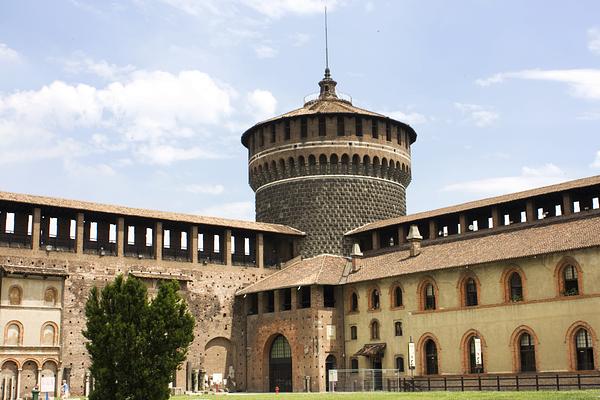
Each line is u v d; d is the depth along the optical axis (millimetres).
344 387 86688
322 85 113375
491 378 75688
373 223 100562
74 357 83875
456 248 84750
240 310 97625
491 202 85250
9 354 78188
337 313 92188
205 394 85000
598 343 69000
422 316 83625
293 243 103875
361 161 104375
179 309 51750
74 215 88938
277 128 106938
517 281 76500
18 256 82250
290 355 92938
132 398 48781
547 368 72188
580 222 76188
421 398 58594
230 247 97938
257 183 109188
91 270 86688
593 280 70125
